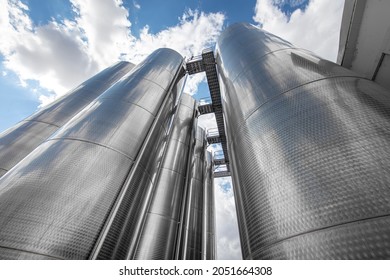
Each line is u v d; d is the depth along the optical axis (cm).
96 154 357
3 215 250
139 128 463
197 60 1103
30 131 700
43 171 303
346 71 301
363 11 385
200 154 1515
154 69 695
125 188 364
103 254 287
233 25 775
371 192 165
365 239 150
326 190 186
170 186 957
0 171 563
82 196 297
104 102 488
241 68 479
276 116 288
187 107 1432
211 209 1420
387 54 389
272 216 213
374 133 197
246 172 286
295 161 224
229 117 464
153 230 786
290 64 362
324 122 231
